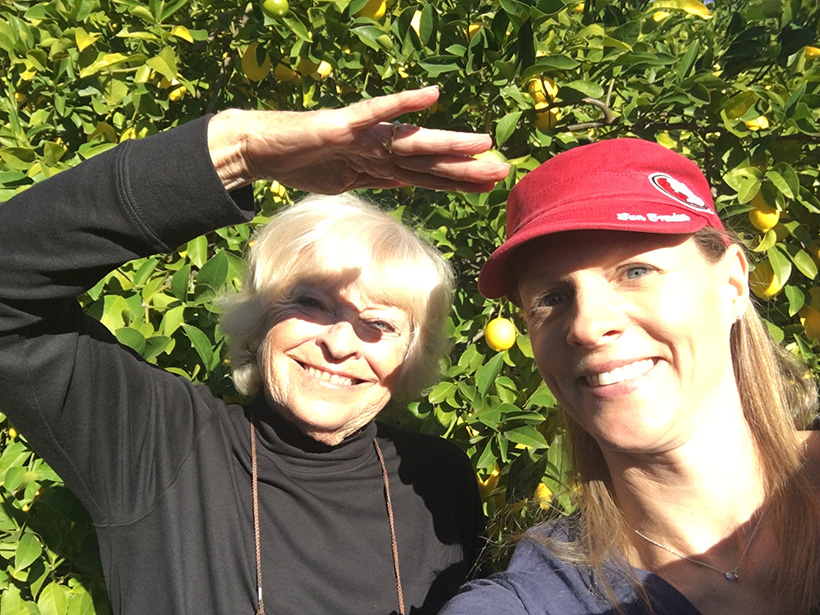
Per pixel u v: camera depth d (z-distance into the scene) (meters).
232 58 0.99
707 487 0.52
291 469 0.69
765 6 0.98
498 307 0.91
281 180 0.57
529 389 0.88
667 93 0.90
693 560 0.52
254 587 0.64
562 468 0.74
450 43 0.91
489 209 0.85
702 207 0.51
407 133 0.52
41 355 0.58
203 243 0.88
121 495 0.64
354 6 0.89
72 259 0.54
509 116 0.84
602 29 0.91
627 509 0.54
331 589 0.67
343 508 0.70
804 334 0.94
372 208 0.78
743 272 0.55
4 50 1.02
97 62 0.90
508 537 0.65
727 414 0.52
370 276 0.71
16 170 0.89
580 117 1.00
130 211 0.53
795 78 0.92
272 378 0.70
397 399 0.80
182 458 0.66
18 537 0.78
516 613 0.49
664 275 0.50
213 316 0.87
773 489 0.52
